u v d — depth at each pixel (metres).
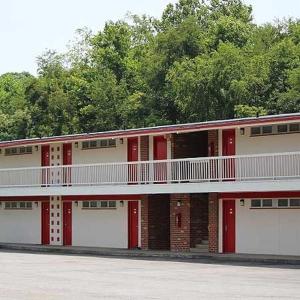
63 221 48.31
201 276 28.22
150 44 76.44
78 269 31.72
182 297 21.27
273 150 38.41
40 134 74.81
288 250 37.56
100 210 46.22
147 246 43.03
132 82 74.94
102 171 44.06
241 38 68.06
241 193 39.38
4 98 97.94
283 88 57.97
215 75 58.75
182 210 41.56
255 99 57.56
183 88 60.19
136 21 84.00
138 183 42.00
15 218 51.56
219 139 40.50
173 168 40.59
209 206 40.41
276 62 58.72
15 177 48.84
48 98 75.00
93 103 72.88
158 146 43.03
